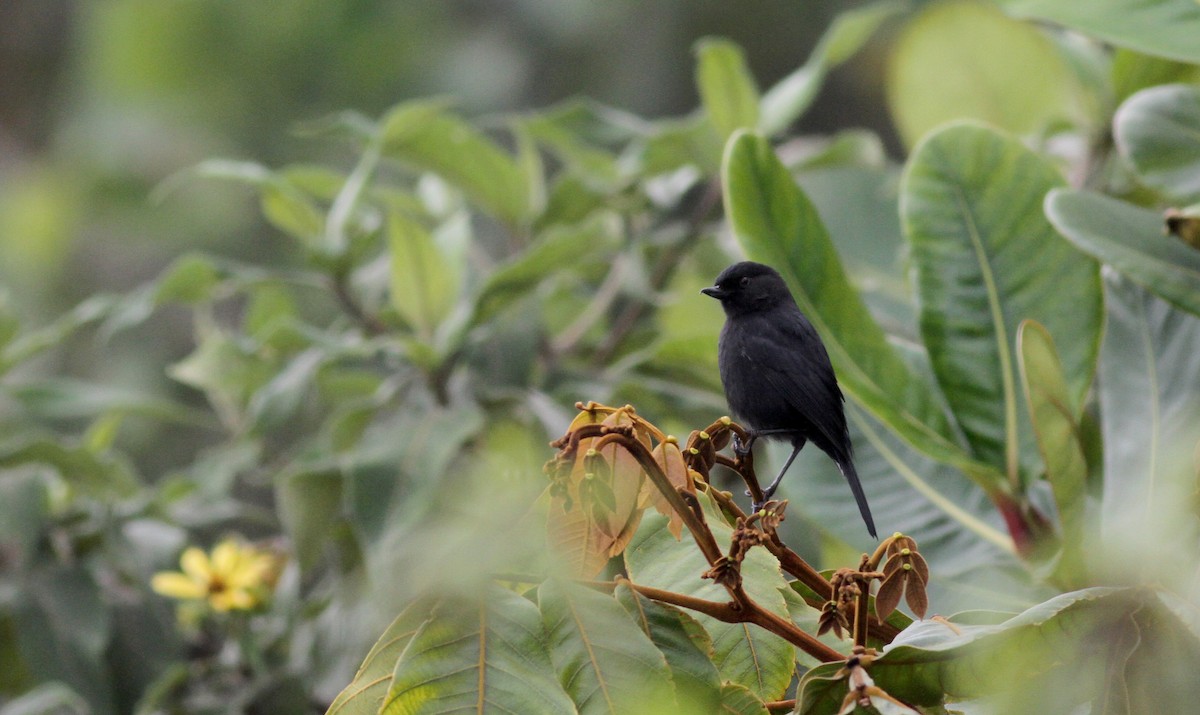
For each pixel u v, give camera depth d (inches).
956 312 227.9
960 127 235.3
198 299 325.1
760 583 168.2
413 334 320.2
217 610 304.7
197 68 657.6
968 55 326.6
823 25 702.5
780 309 272.4
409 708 144.3
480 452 300.5
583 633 148.6
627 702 145.1
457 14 670.5
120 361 568.7
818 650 157.3
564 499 147.4
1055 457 193.0
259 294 369.7
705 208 341.4
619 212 346.0
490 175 339.9
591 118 350.6
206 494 338.6
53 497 331.3
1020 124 328.5
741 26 695.1
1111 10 212.1
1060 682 150.7
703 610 157.5
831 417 251.1
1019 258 227.5
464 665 146.6
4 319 347.9
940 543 235.6
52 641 298.0
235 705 303.7
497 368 312.7
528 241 349.7
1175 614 152.1
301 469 289.0
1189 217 195.0
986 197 231.9
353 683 153.3
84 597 304.3
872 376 225.0
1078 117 318.7
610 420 150.4
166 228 653.9
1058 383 189.6
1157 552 190.7
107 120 660.1
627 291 328.2
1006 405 223.1
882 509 244.4
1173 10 208.7
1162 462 206.7
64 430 477.7
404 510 260.5
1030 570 219.9
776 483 251.6
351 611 293.7
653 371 328.2
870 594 179.5
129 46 660.1
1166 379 217.2
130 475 319.3
